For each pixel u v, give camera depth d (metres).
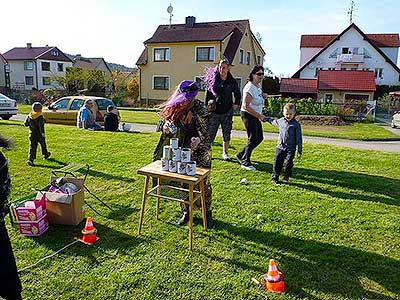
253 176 6.18
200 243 3.77
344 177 6.23
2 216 2.26
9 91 41.81
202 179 3.74
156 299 2.87
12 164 6.75
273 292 2.96
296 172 6.52
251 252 3.60
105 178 5.94
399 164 7.34
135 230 4.04
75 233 3.93
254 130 6.43
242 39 34.09
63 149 8.12
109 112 11.88
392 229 4.16
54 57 58.00
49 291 2.94
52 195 4.04
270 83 37.06
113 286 3.01
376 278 3.16
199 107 3.97
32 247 3.63
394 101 29.61
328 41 46.12
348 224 4.28
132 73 43.59
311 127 20.42
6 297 2.38
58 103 14.39
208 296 2.91
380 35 46.75
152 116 22.05
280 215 4.51
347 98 32.34
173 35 33.94
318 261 3.43
